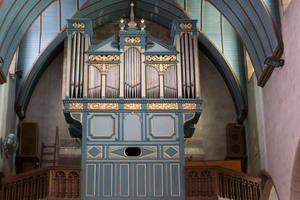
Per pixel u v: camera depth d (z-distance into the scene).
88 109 19.95
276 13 17.08
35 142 23.12
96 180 19.12
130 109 20.05
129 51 20.97
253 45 19.73
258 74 20.09
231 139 23.72
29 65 23.22
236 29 20.83
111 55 20.88
